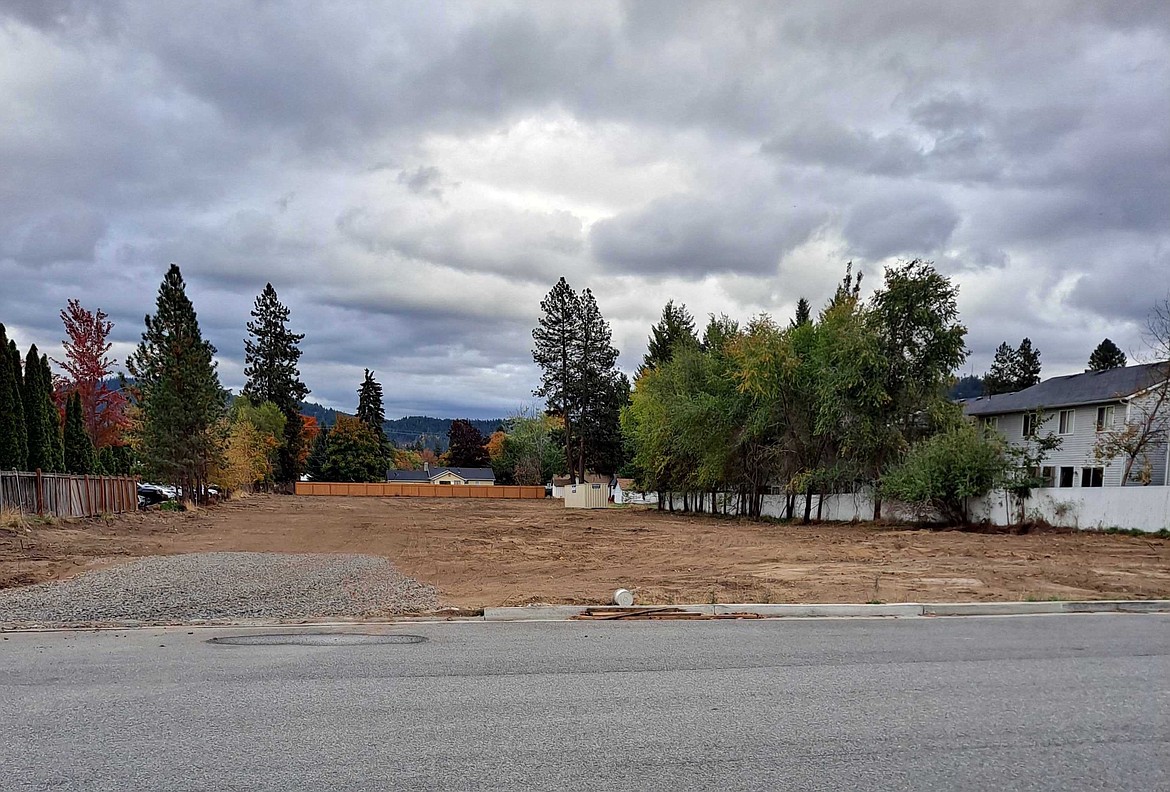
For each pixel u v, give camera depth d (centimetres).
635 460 5503
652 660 732
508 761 443
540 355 7994
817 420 3578
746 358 3825
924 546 2217
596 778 417
